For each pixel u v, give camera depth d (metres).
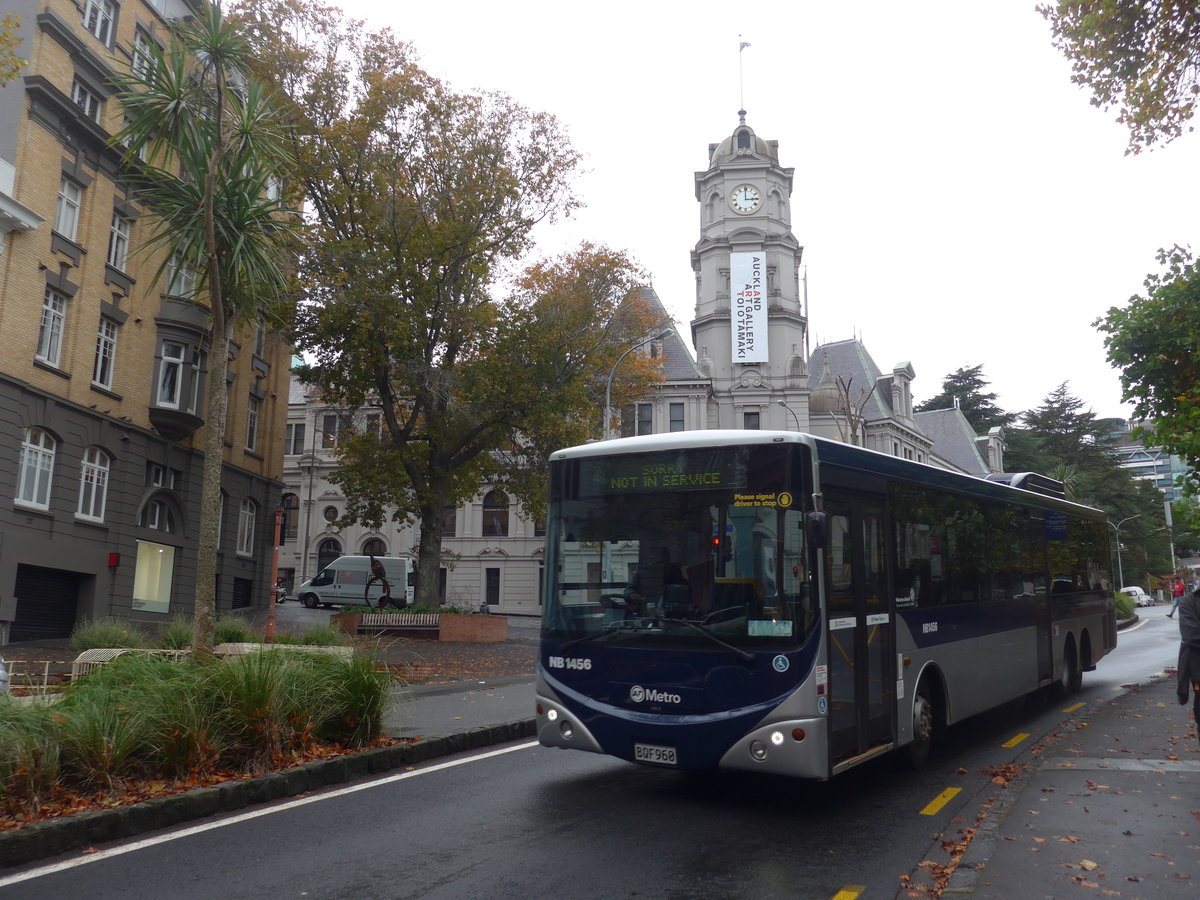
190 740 7.59
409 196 29.03
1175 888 5.33
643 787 8.44
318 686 9.04
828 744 7.18
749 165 59.28
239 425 34.66
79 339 25.77
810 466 7.54
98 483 26.72
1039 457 80.44
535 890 5.55
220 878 5.73
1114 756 9.23
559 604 8.14
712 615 7.43
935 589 9.77
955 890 5.35
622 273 32.38
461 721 11.34
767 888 5.62
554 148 30.58
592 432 32.31
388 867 5.97
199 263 13.13
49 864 5.96
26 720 6.89
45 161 24.42
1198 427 13.62
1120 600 43.59
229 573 33.72
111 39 27.23
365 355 27.92
